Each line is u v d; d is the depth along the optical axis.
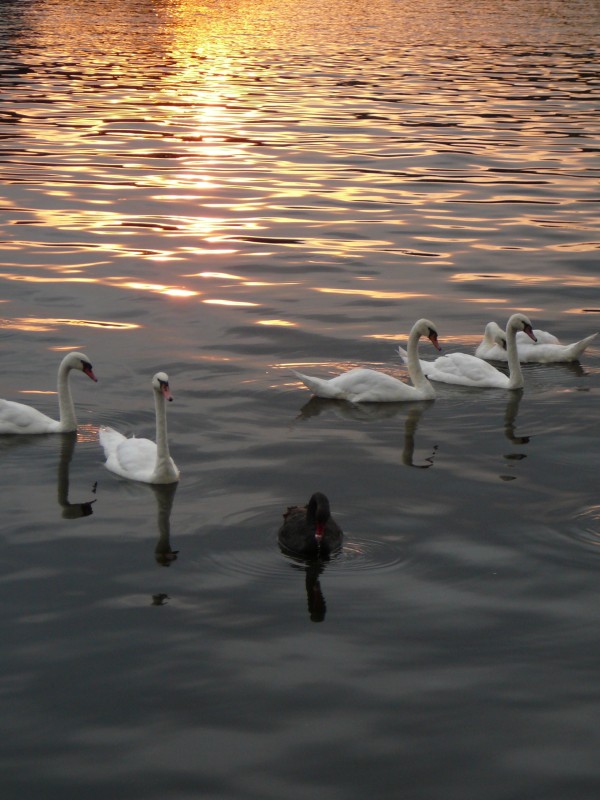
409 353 19.33
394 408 18.64
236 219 31.36
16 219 30.80
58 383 17.08
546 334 21.61
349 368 20.30
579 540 13.77
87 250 27.84
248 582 12.77
